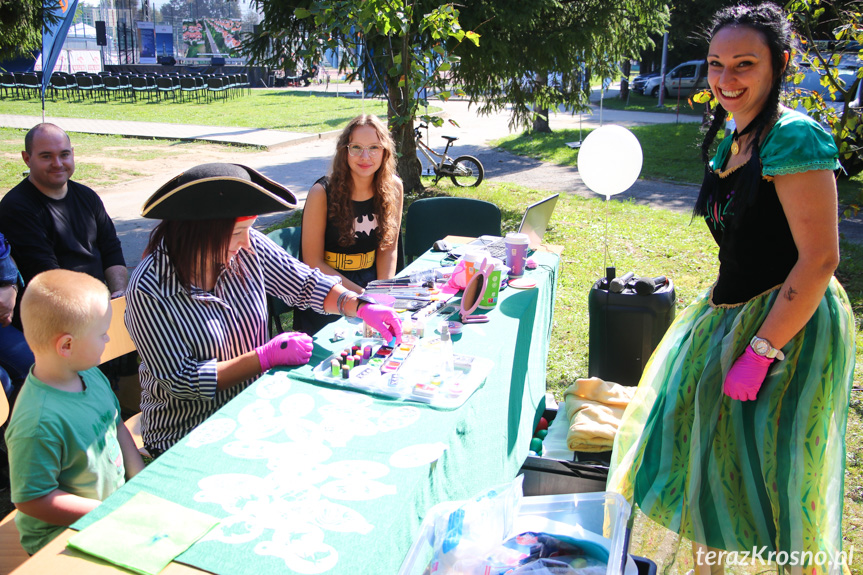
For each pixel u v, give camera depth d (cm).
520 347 276
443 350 230
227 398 233
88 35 3759
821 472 199
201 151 1488
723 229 212
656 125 1886
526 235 348
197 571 133
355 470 166
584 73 966
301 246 365
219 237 215
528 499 206
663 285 344
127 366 326
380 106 2466
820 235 185
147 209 203
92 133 1683
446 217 472
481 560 170
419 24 698
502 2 795
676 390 220
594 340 347
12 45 1269
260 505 153
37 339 178
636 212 909
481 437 218
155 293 213
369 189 362
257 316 240
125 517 148
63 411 182
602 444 271
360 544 140
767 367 198
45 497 176
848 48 551
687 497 213
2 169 1165
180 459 170
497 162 1370
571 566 176
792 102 504
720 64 198
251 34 858
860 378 414
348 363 221
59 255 375
